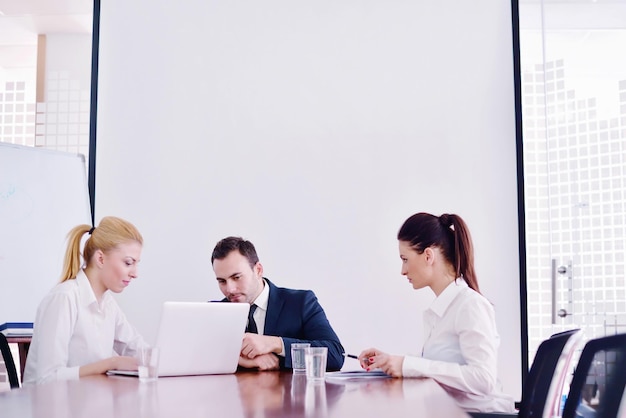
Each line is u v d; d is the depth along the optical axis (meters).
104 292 2.68
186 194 4.25
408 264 2.50
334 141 4.26
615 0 4.50
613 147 4.38
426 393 1.80
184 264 4.21
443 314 2.41
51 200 3.90
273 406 1.53
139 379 2.11
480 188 4.22
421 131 4.26
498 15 4.30
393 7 4.32
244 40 4.32
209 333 2.29
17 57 5.03
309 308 2.92
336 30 4.31
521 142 4.23
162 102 4.30
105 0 4.34
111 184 4.27
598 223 4.30
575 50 4.72
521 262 4.18
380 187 4.23
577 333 1.90
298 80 4.30
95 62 4.31
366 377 2.26
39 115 4.57
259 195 4.24
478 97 4.27
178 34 4.33
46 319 2.43
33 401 1.59
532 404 1.88
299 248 4.21
